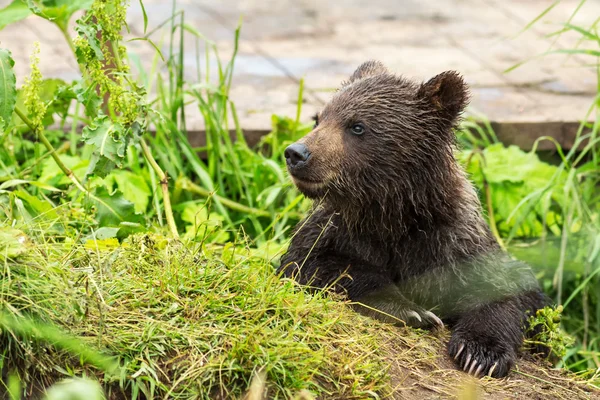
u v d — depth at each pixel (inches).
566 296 545.6
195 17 773.3
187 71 662.5
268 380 307.6
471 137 565.6
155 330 317.4
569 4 844.0
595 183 559.5
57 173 487.2
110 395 305.4
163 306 331.0
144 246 362.3
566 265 531.8
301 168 390.6
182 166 538.3
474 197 426.0
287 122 560.1
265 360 308.5
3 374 301.9
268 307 335.3
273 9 810.8
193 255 358.3
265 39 740.0
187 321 324.2
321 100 629.3
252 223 526.6
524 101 636.1
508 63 708.0
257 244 505.4
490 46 741.9
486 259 409.7
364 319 364.8
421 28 780.0
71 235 391.5
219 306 331.3
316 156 391.5
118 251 355.6
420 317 381.1
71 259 345.4
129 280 339.9
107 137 392.2
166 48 697.6
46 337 301.9
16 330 301.4
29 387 303.1
